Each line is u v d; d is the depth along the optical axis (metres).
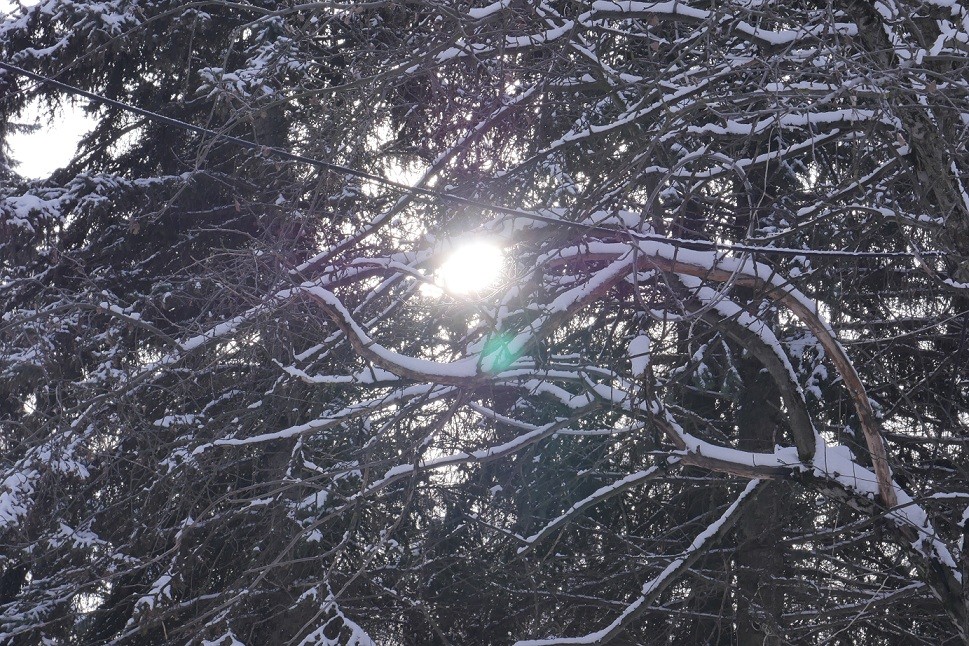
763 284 7.03
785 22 7.02
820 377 10.04
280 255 7.81
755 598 10.30
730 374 9.94
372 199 9.63
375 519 10.90
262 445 10.38
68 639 11.38
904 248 9.71
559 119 9.67
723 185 10.16
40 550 11.12
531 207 8.93
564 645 8.15
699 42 7.19
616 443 10.92
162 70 13.02
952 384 8.56
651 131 7.54
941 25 6.66
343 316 6.69
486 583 11.30
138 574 11.51
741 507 8.45
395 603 11.21
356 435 10.85
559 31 7.75
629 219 7.64
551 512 11.43
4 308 11.51
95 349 11.38
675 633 11.39
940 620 10.16
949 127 7.21
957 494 7.30
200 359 10.57
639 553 10.58
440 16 8.47
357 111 8.52
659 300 8.04
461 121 8.87
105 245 11.88
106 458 10.53
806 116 7.31
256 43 10.67
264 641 11.54
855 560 10.64
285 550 8.38
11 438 11.23
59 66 11.99
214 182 11.80
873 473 7.18
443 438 10.93
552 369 8.75
